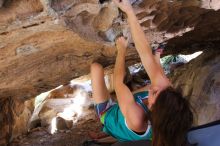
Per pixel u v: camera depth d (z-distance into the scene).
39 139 7.79
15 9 3.01
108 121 3.30
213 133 2.78
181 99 2.55
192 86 6.29
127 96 3.02
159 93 2.62
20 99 6.94
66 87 9.78
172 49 6.80
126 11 3.28
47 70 4.98
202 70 6.29
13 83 5.15
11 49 3.71
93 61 5.02
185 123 2.47
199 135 2.79
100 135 7.43
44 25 3.34
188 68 6.93
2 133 6.76
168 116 2.47
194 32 5.68
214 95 5.54
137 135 3.05
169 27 4.67
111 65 6.01
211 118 5.30
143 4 3.80
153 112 2.55
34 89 6.07
